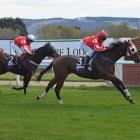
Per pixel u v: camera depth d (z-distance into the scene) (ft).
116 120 33.14
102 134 27.96
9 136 27.30
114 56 43.50
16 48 52.90
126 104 43.01
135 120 33.12
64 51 77.25
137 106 41.34
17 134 27.94
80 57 44.45
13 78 84.94
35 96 49.90
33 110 38.75
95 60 43.39
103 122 32.32
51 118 34.24
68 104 43.11
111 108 39.96
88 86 65.16
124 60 65.26
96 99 47.19
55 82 44.27
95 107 40.70
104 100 46.34
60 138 26.76
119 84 43.21
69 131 28.91
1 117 34.76
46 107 40.81
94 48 43.80
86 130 29.27
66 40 77.20
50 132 28.58
